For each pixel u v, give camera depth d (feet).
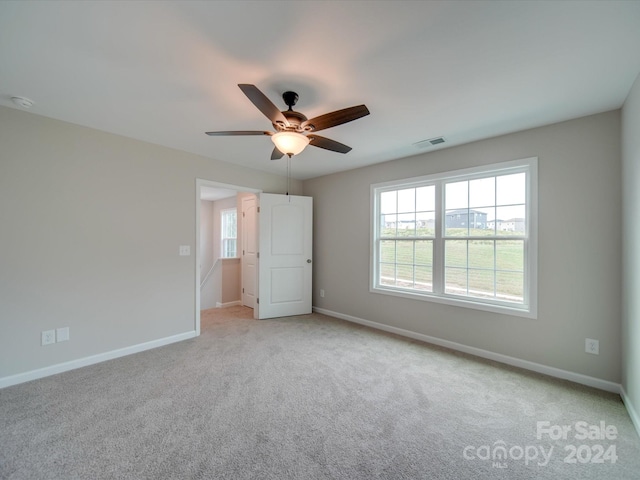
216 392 7.34
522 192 9.27
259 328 12.80
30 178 8.02
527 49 5.27
